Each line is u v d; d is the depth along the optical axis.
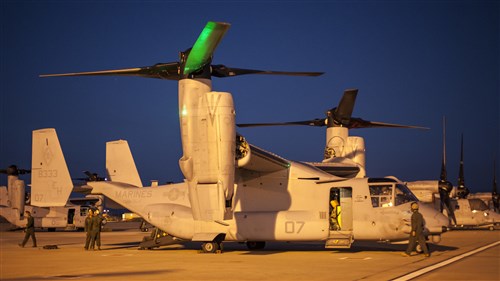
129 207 23.11
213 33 16.31
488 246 22.28
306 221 20.19
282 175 20.80
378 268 14.26
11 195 43.50
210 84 18.25
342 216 20.42
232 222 20.55
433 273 12.98
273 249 22.11
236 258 17.66
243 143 18.97
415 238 17.73
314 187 20.52
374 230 19.72
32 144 23.27
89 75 19.12
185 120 18.06
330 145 26.98
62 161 22.73
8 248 23.58
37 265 15.77
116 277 12.77
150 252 20.80
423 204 20.06
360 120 27.34
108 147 27.16
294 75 19.34
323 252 20.25
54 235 37.22
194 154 18.05
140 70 18.91
